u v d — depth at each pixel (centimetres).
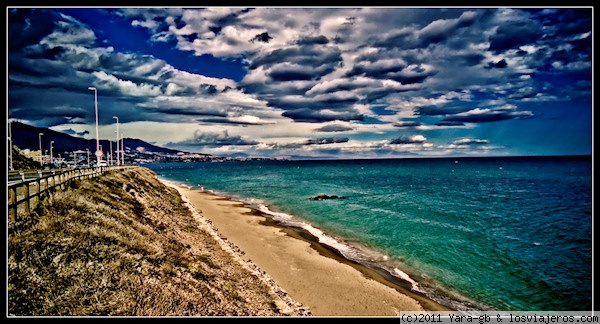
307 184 8325
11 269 868
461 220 3556
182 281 1211
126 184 3275
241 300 1266
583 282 1834
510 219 3659
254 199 5409
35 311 766
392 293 1631
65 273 948
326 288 1652
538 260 2217
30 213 1278
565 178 9988
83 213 1521
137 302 954
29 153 8012
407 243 2591
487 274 1948
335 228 3119
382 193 6094
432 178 10362
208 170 19612
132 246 1345
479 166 19538
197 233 2320
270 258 2073
